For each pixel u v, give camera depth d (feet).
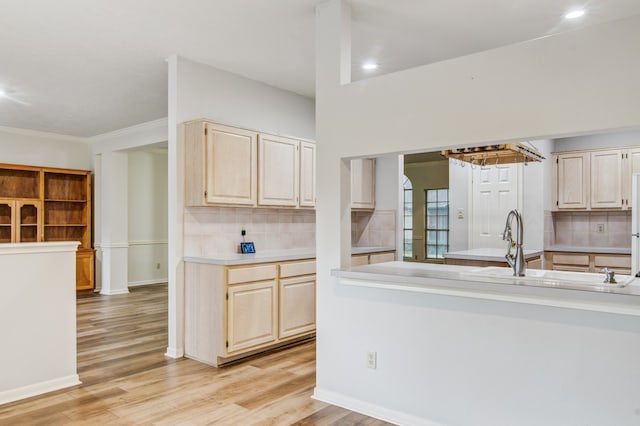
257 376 11.05
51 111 18.62
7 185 21.61
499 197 18.16
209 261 11.95
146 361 12.26
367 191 17.89
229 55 12.56
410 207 32.68
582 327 6.66
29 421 8.60
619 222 18.53
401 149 8.50
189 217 12.94
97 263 24.20
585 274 9.34
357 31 10.93
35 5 9.48
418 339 8.26
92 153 24.57
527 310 7.12
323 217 9.61
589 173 18.33
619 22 6.48
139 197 26.63
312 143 15.71
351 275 8.86
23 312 9.87
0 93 16.05
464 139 7.79
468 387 7.68
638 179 16.20
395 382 8.53
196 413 8.91
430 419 8.09
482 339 7.55
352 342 9.14
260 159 13.75
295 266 13.69
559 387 6.84
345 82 9.48
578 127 6.76
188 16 10.08
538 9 9.70
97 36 11.18
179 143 12.65
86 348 13.51
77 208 24.27
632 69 6.38
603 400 6.50
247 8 9.73
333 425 8.37
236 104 14.23
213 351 11.85
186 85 12.80
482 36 11.25
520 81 7.27
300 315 13.82
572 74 6.82
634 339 6.29
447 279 7.71
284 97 15.89
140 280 26.63
